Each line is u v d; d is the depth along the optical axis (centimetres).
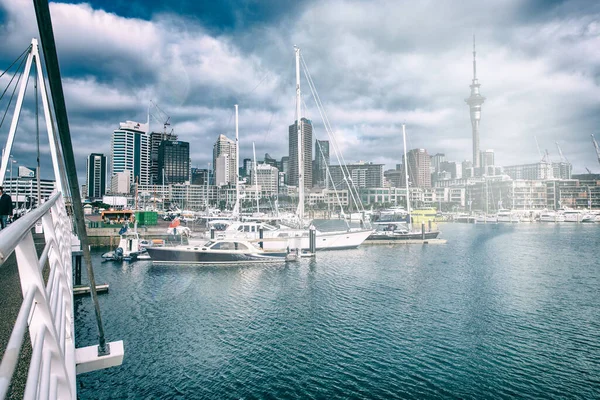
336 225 12394
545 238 7469
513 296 2839
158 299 2697
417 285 3175
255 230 4706
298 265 4091
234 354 1808
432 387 1544
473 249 5556
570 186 18762
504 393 1505
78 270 2945
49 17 163
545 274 3678
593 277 3538
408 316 2353
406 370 1670
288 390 1510
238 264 4050
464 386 1551
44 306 252
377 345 1916
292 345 1906
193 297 2755
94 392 1495
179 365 1698
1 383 133
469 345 1927
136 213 7594
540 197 18600
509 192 18588
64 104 210
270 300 2689
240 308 2489
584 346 1917
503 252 5272
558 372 1661
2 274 792
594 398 1473
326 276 3516
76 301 2645
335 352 1838
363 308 2508
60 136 233
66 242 680
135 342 1931
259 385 1547
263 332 2072
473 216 14588
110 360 528
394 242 6156
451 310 2481
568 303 2661
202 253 4000
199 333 2052
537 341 1980
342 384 1559
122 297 2753
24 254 237
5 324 470
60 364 270
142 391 1505
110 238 5972
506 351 1859
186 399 1455
